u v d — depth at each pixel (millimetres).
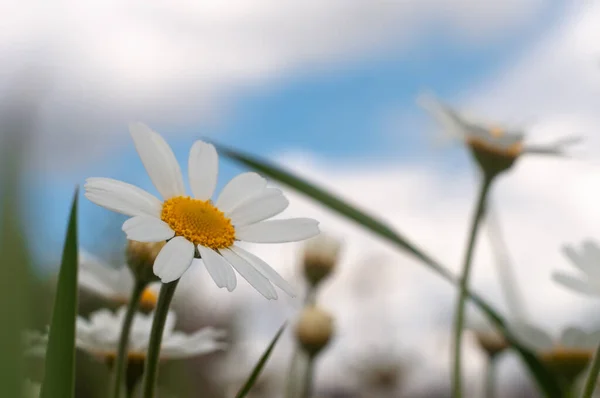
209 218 144
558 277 180
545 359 215
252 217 151
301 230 150
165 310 138
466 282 208
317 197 212
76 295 133
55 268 133
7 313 110
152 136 151
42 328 145
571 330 215
